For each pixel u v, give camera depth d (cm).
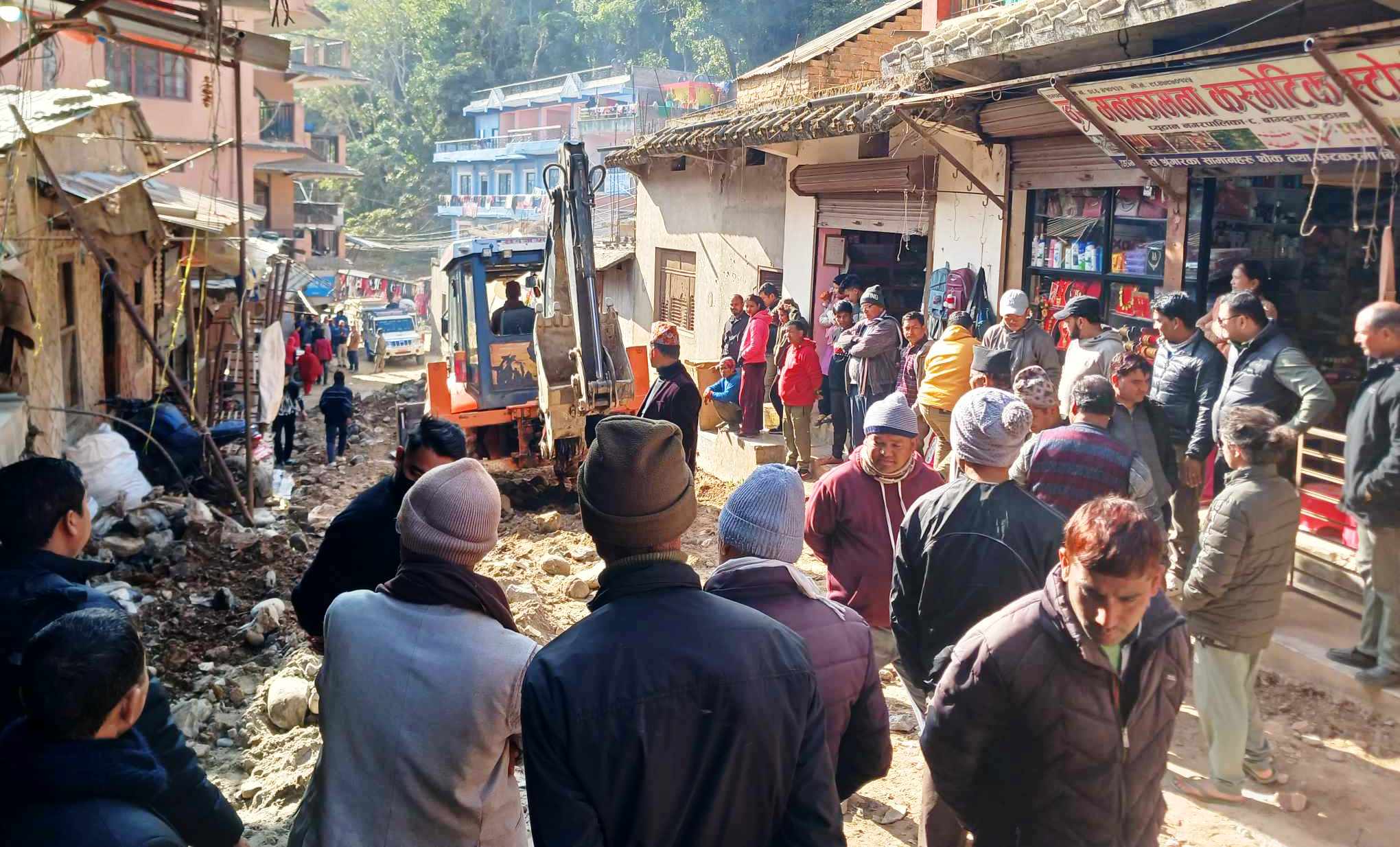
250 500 1085
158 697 301
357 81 3791
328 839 274
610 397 1044
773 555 312
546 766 215
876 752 307
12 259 914
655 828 214
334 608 293
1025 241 1017
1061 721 277
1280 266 816
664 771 213
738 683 218
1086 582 263
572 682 216
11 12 910
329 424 1719
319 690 292
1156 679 279
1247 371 615
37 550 332
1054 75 728
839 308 1158
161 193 1400
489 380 1145
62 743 238
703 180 1816
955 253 1113
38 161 970
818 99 1256
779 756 221
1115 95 738
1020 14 816
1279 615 646
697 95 3391
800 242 1480
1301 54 592
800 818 225
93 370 1238
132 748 248
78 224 925
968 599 374
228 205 1540
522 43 5966
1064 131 927
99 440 1027
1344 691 566
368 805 275
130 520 925
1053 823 284
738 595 303
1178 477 665
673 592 231
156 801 297
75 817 232
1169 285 843
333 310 3728
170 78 2847
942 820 371
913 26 1727
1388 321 525
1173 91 694
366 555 420
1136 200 898
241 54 955
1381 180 707
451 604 288
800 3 3734
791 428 1155
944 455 875
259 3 927
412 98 6209
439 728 272
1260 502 452
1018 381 565
